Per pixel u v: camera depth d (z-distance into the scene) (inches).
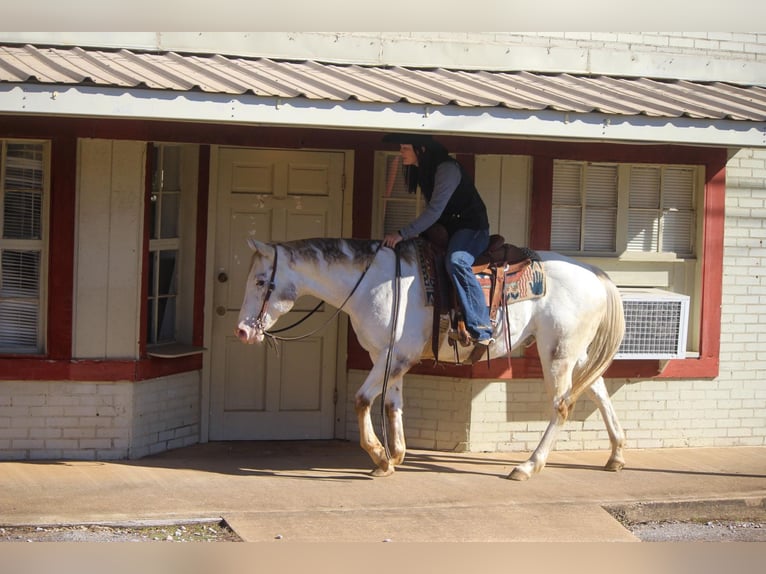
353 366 370.6
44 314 334.6
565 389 327.9
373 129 294.0
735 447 385.1
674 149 371.9
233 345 367.9
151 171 339.6
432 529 280.2
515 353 362.0
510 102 300.8
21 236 333.4
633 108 309.0
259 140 345.4
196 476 319.6
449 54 370.0
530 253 327.6
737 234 382.3
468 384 357.4
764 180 383.2
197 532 274.5
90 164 331.3
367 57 363.6
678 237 382.3
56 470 320.8
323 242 315.9
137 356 338.3
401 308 313.9
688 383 379.9
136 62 316.5
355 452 358.3
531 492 314.8
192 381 361.4
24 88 264.8
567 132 299.7
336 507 293.3
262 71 323.3
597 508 303.0
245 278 365.7
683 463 358.0
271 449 359.6
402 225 367.2
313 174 367.2
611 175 374.3
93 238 333.1
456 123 291.6
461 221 317.7
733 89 379.9
